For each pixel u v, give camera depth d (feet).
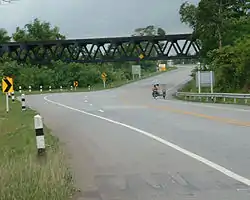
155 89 171.53
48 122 73.10
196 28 217.77
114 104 122.52
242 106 103.04
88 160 36.63
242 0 217.56
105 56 271.28
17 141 49.44
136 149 41.50
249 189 25.70
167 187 26.68
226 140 45.21
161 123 64.75
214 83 162.09
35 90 293.84
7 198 22.89
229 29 205.87
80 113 91.15
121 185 27.58
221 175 29.45
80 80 322.96
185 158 35.91
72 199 24.63
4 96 171.42
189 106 107.14
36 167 29.71
